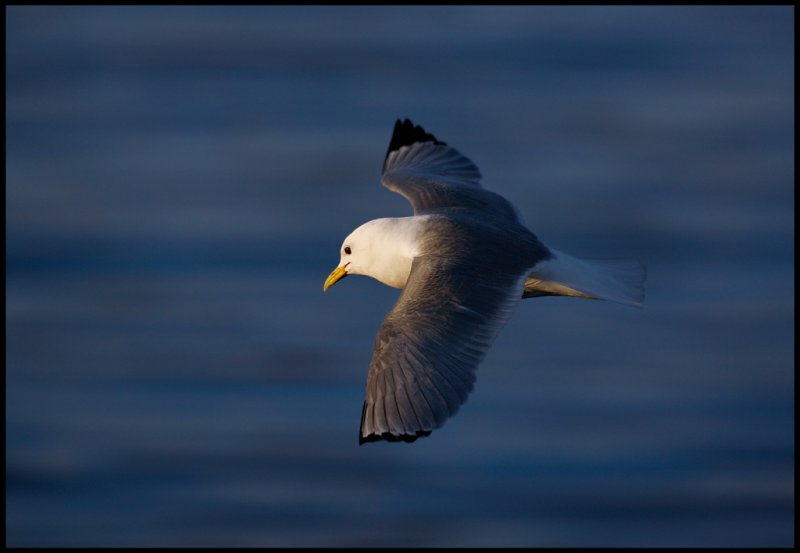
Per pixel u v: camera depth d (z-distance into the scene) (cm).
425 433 1066
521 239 1292
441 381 1089
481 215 1359
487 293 1169
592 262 1344
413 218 1334
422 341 1109
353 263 1352
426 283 1171
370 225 1341
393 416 1082
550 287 1281
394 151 1609
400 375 1097
